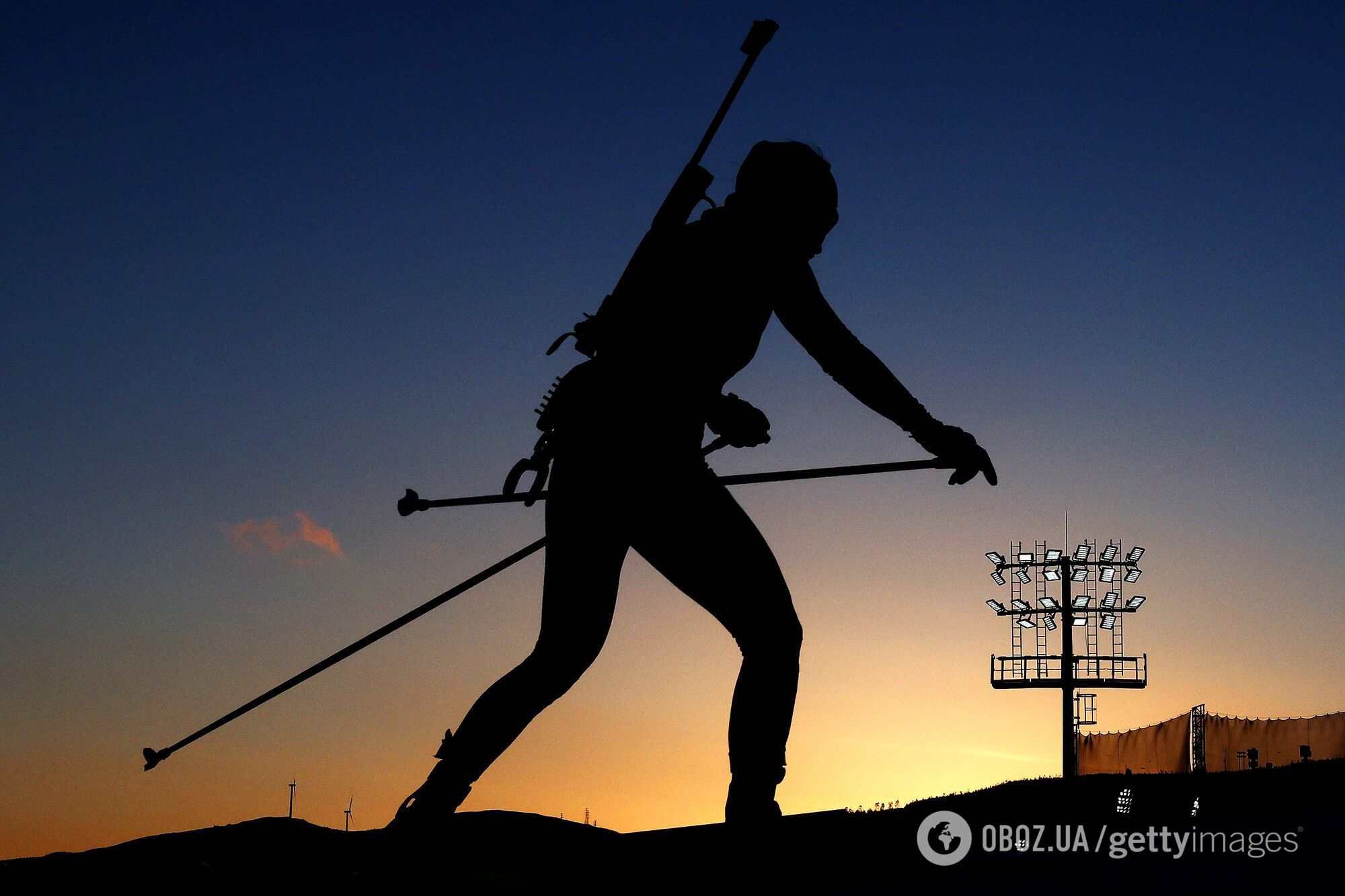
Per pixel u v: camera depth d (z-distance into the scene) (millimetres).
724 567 3365
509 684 3359
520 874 3447
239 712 3629
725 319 3389
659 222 3469
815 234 3520
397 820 3307
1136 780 7504
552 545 3355
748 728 3387
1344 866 3668
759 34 3518
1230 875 3619
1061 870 3939
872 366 3590
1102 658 22625
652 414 3305
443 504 3570
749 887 3340
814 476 3631
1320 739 18359
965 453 3643
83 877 3338
